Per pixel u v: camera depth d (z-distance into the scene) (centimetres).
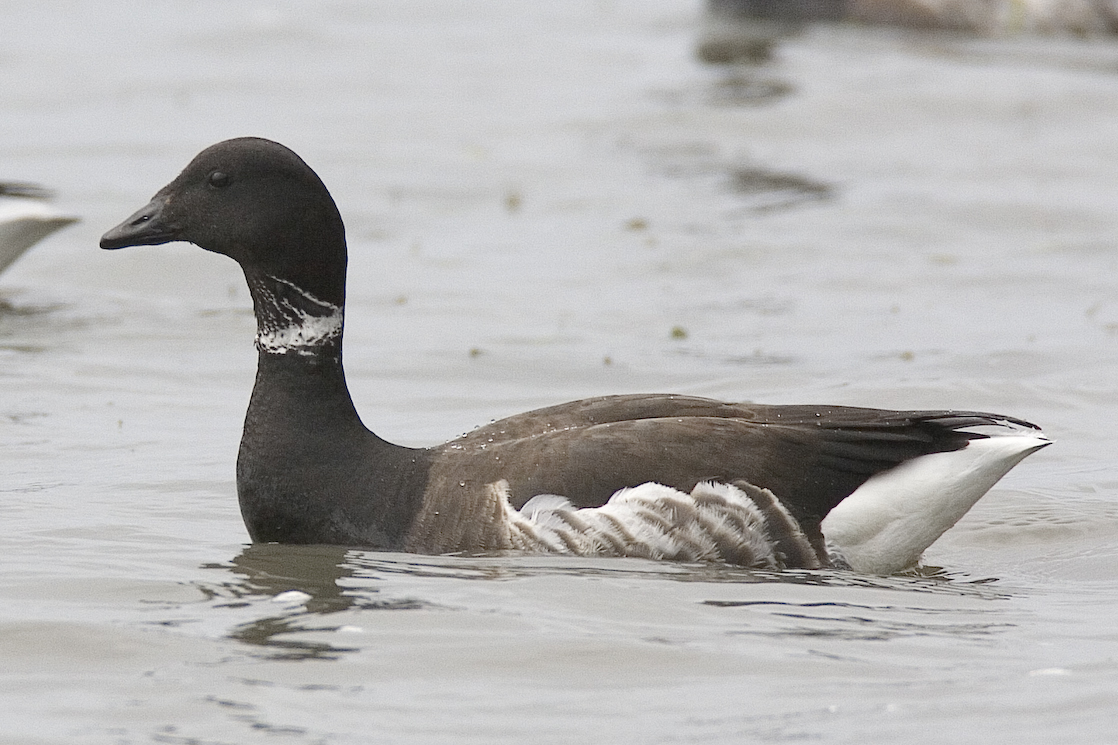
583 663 931
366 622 987
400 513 1138
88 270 2158
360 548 1140
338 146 2852
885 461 1120
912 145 2916
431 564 1096
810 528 1109
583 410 1186
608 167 2759
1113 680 909
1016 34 3950
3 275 2136
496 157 2809
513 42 3900
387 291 2064
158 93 3266
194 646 947
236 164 1173
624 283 2120
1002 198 2534
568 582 1056
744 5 4228
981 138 2950
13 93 3231
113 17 4103
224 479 1355
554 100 3244
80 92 3253
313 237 1161
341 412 1176
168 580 1068
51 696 877
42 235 2048
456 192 2589
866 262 2217
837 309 2002
